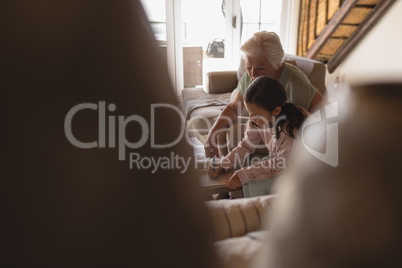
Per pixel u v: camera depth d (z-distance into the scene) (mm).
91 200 237
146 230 251
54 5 207
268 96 1487
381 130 255
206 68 4902
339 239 283
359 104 268
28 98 216
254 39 1862
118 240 248
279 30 4930
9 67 211
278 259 345
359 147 263
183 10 4516
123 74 224
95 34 215
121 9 217
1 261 238
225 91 3783
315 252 302
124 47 221
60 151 226
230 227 770
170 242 260
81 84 219
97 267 250
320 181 289
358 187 267
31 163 225
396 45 3697
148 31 233
